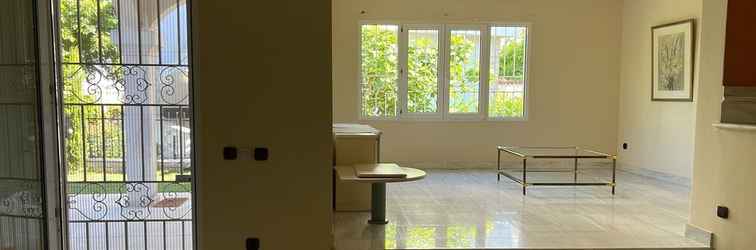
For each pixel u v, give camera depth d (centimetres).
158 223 333
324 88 315
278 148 316
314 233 324
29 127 309
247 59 309
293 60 312
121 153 328
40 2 310
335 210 444
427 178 619
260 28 308
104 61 322
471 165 698
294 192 321
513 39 690
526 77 692
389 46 675
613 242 363
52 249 322
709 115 362
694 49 559
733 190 340
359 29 666
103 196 331
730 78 342
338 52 666
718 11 353
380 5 665
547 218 427
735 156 339
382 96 682
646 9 640
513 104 700
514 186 573
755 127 319
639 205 479
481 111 693
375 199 404
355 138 437
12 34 295
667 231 391
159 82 324
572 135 704
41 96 312
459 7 675
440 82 684
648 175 645
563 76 695
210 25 305
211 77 308
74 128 325
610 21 693
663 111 612
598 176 637
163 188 332
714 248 355
